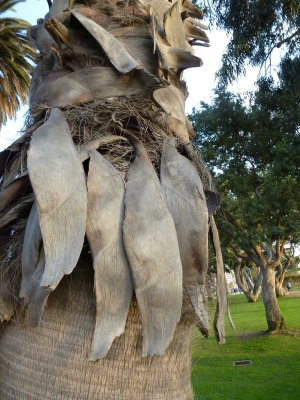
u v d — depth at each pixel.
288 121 12.65
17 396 1.70
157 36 2.26
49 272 1.50
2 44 14.38
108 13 2.25
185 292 1.72
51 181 1.61
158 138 2.04
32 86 2.29
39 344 1.68
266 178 12.02
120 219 1.65
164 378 1.69
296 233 13.18
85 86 2.01
